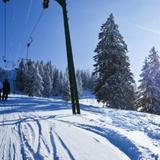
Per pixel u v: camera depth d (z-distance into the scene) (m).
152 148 7.34
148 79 39.84
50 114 14.82
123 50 36.41
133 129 10.70
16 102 24.27
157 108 38.88
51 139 8.14
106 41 36.41
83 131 9.41
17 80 88.00
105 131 9.44
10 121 11.98
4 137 8.46
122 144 7.69
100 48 36.75
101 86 35.91
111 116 14.65
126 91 35.00
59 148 7.09
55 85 125.50
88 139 8.20
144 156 6.50
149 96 39.16
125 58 36.19
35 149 6.98
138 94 40.19
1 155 6.49
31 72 76.94
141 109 39.84
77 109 15.45
